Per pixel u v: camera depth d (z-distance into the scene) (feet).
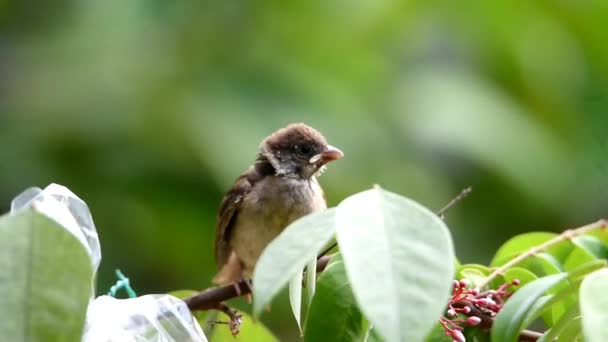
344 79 40.06
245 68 39.01
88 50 38.86
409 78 41.78
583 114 43.62
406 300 11.30
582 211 41.34
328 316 15.56
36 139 37.24
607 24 45.24
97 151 37.40
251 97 38.40
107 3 39.42
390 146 39.32
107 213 37.11
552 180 41.29
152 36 39.11
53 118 37.52
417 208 12.50
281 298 37.19
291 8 40.37
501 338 14.92
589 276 13.05
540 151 41.73
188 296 22.09
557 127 43.19
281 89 38.81
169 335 17.40
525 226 41.14
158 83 38.24
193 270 38.32
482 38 44.01
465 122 40.75
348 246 11.93
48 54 38.91
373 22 41.52
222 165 36.60
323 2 40.65
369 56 41.27
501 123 41.81
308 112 38.55
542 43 44.86
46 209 16.22
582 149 42.45
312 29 40.57
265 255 12.40
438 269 11.68
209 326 21.90
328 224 12.77
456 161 40.55
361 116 39.32
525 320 15.30
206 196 37.52
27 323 12.31
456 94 41.78
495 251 40.47
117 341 16.60
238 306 35.60
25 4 39.86
